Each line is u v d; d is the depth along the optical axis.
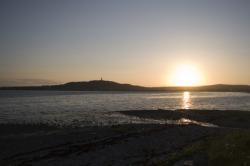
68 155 30.19
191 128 49.03
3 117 71.69
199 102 150.00
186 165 21.19
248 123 64.38
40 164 26.88
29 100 158.50
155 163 24.33
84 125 56.88
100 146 34.19
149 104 132.88
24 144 36.47
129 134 42.56
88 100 164.38
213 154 21.81
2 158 29.84
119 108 106.75
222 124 64.19
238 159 19.12
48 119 67.31
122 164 25.92
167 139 38.59
